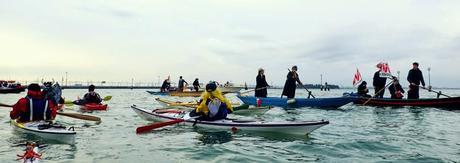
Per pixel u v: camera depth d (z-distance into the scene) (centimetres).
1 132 769
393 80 1773
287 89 1609
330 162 546
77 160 543
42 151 599
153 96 3070
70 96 3142
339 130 871
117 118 1108
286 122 782
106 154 588
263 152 611
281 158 570
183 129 862
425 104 1584
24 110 766
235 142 698
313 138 746
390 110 1472
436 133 833
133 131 838
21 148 616
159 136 765
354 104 1844
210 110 879
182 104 1490
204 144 677
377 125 977
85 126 918
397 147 661
